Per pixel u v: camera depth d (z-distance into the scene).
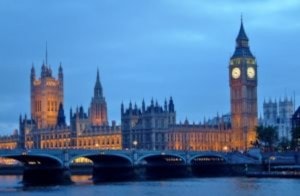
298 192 169.25
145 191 179.62
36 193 174.62
